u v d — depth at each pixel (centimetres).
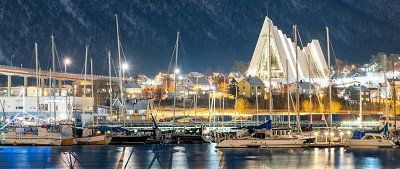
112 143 14562
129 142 14688
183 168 9894
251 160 11000
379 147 13225
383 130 14150
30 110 19812
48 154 12044
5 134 14100
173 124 16125
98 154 12188
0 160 10906
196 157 11612
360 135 13988
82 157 11562
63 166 10125
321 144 13388
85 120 17612
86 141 14375
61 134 14125
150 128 16300
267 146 13025
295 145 13062
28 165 10231
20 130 14062
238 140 13150
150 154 12288
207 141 15350
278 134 13225
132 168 9919
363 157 11631
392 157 11650
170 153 12512
